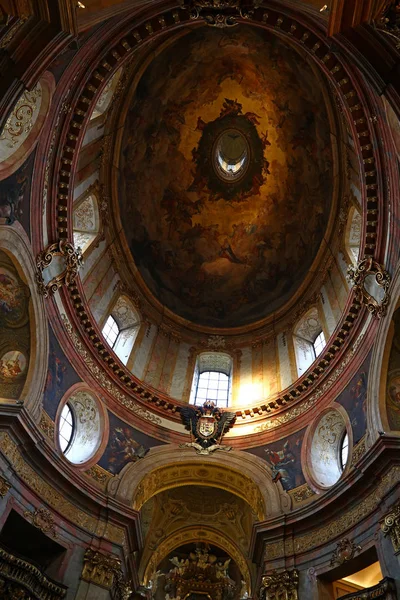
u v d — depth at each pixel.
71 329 18.81
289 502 17.27
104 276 23.19
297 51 22.11
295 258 26.27
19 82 10.35
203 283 27.81
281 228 27.25
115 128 23.50
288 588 15.00
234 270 28.08
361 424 16.17
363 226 17.03
